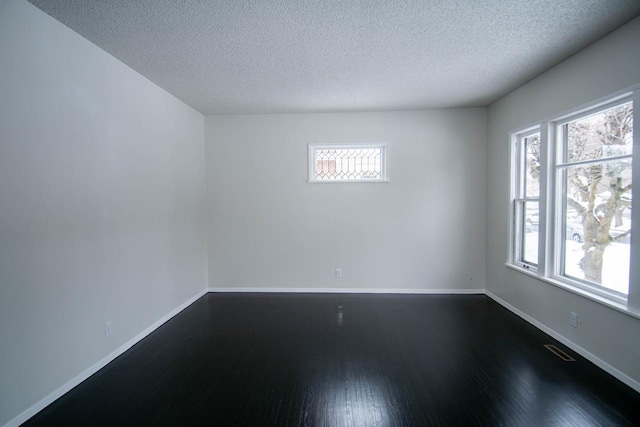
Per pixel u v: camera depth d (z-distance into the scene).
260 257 4.22
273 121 4.12
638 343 1.95
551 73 2.72
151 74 2.81
